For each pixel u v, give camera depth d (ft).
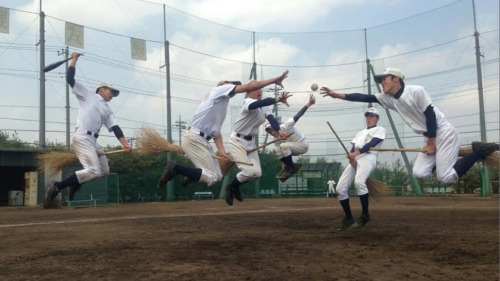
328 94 22.71
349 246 20.44
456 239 22.36
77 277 14.94
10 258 18.47
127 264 16.79
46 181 67.00
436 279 14.28
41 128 79.46
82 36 80.59
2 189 93.45
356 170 25.62
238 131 24.59
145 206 64.03
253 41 98.94
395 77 21.06
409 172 90.48
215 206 59.62
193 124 21.75
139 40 87.56
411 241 21.85
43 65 80.43
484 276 14.61
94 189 72.33
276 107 80.33
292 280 14.21
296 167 27.61
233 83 22.89
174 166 21.62
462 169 20.53
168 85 90.79
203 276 14.78
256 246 20.58
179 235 24.85
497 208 46.60
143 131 24.25
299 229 27.25
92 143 23.99
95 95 24.35
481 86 87.40
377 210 43.96
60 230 28.96
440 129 20.89
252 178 24.82
